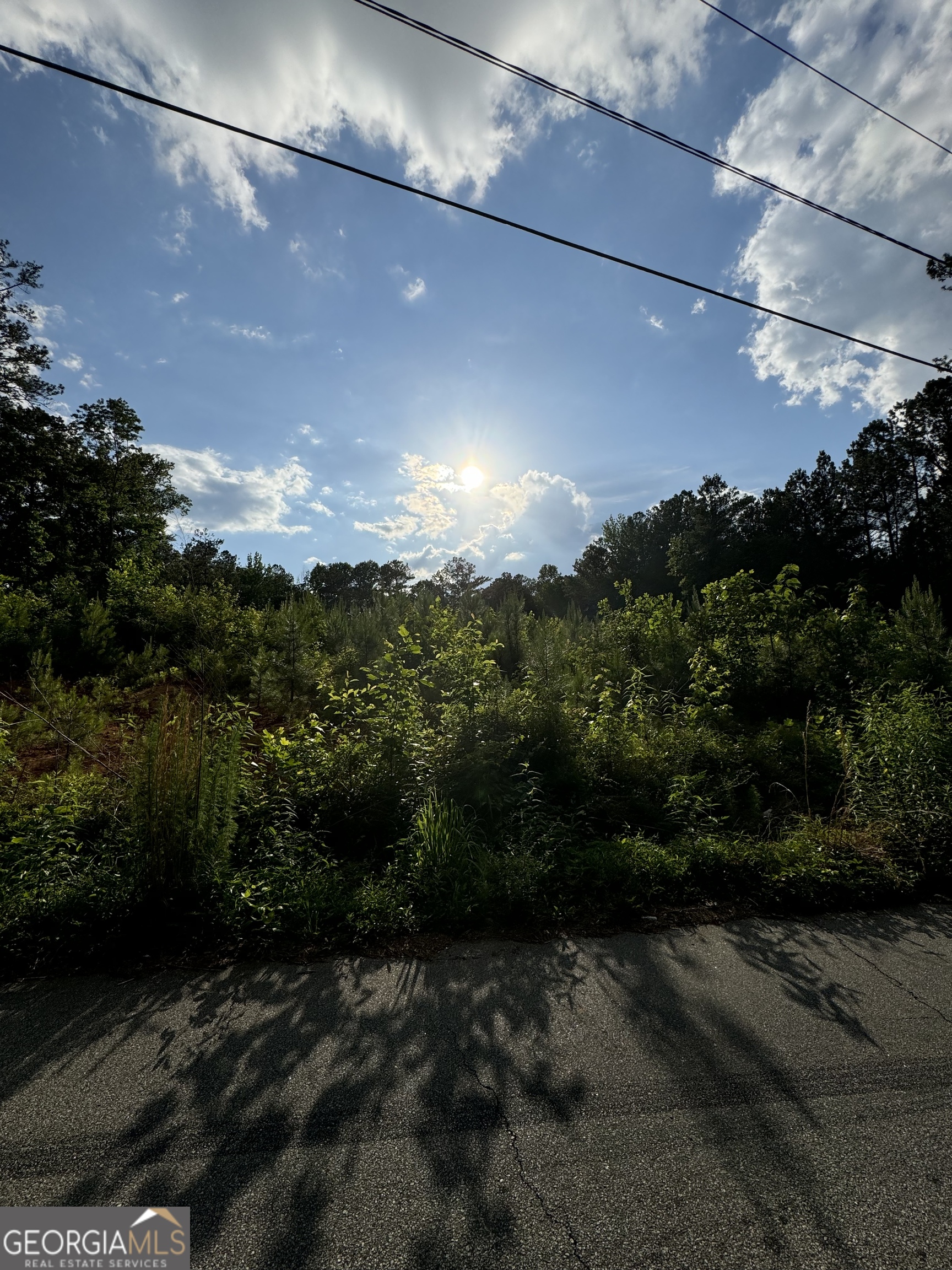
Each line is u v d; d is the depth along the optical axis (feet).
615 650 37.55
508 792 19.19
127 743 20.34
